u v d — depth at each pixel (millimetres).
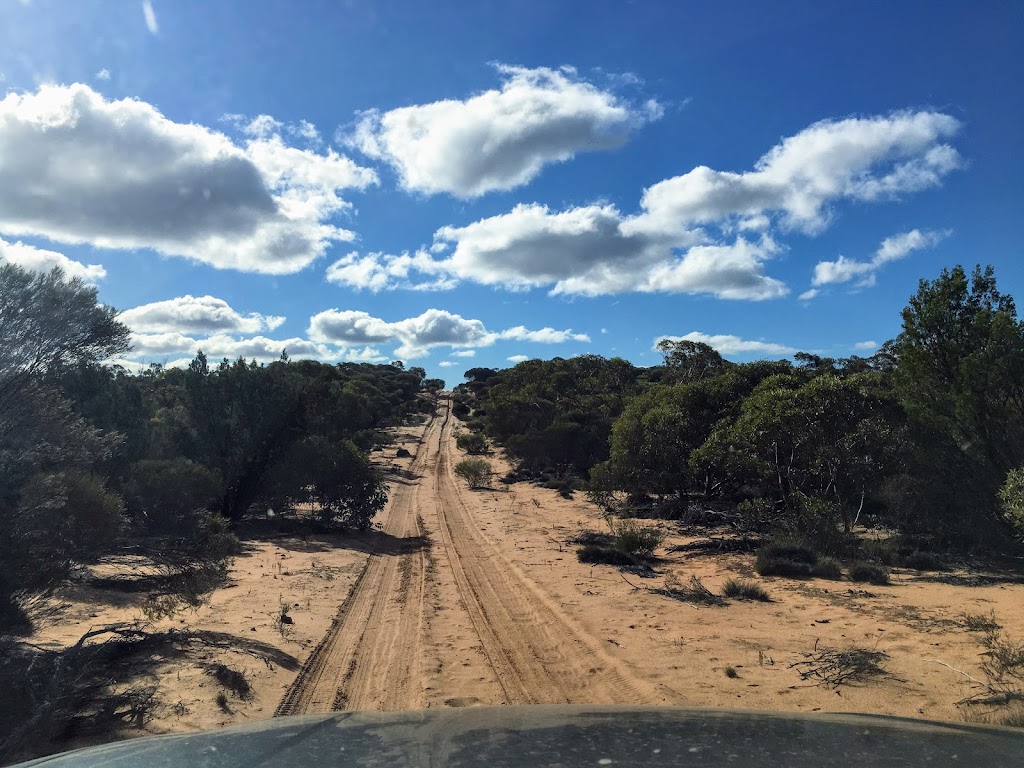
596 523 27438
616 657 9227
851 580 15008
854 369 46562
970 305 17000
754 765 2508
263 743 3035
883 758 2584
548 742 2912
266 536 23391
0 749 5223
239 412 26172
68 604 10523
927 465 18281
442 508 34438
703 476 28062
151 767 2672
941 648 9172
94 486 9336
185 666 7953
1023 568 16156
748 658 9016
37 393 9438
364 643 10305
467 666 9023
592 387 74938
